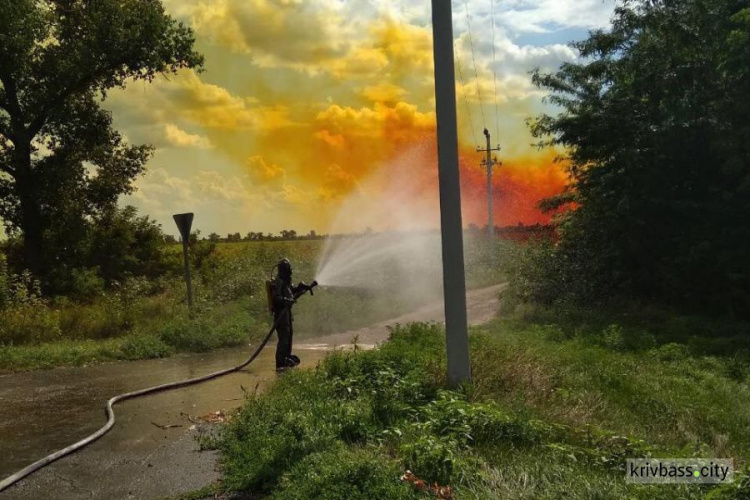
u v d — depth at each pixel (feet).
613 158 61.87
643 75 58.70
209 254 103.55
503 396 23.24
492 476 14.75
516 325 48.75
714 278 54.95
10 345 39.81
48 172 81.97
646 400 26.86
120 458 18.65
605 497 13.91
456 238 22.99
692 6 56.03
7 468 18.01
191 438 20.52
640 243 58.44
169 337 41.04
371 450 16.92
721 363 35.50
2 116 80.48
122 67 84.84
